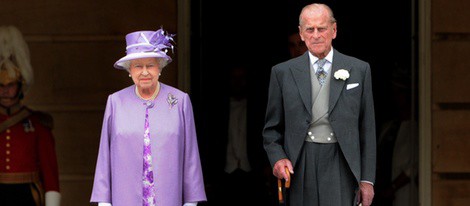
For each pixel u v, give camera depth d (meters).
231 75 22.58
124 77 20.30
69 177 20.38
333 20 15.44
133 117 14.90
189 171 15.05
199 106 21.70
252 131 22.12
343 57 15.57
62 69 20.22
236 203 22.27
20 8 20.08
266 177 22.05
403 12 22.62
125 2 20.22
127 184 14.84
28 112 18.75
